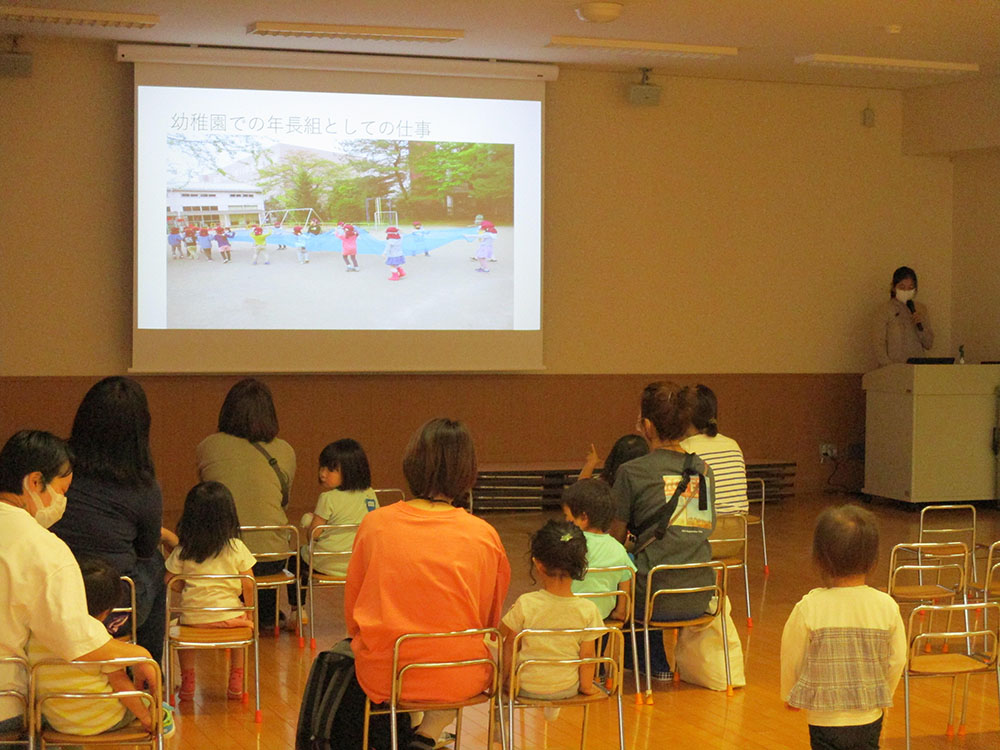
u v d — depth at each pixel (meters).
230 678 4.54
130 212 8.92
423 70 9.25
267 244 9.09
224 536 4.39
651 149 10.05
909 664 3.83
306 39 8.63
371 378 9.48
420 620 2.98
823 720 3.12
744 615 5.96
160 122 8.79
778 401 10.51
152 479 3.96
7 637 2.82
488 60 9.38
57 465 3.02
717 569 4.54
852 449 10.73
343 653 3.17
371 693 3.02
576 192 9.89
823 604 3.14
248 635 4.18
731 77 10.11
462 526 3.06
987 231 10.60
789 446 10.56
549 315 9.89
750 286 10.38
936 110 10.44
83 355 8.88
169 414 9.01
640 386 10.12
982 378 9.60
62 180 8.77
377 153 9.29
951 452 9.55
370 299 9.34
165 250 8.84
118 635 4.02
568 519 4.36
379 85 9.26
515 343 9.64
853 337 10.72
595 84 9.88
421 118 9.36
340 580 5.18
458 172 9.46
